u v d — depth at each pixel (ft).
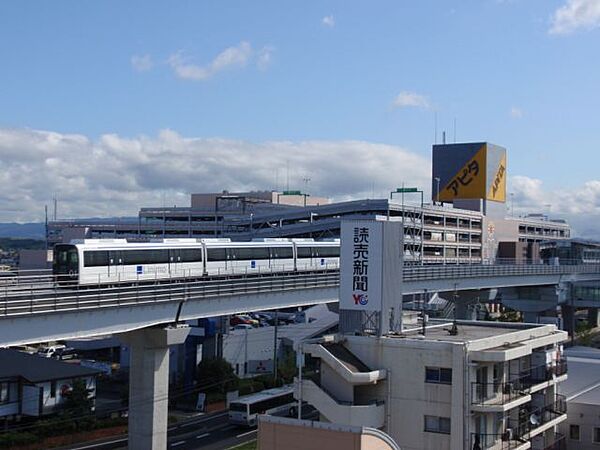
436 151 636.48
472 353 118.42
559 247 581.12
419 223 523.70
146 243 248.93
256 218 579.89
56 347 339.16
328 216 549.13
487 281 379.76
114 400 246.68
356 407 117.80
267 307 239.71
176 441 202.39
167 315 197.98
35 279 197.88
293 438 93.35
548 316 472.44
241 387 254.68
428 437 119.75
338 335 129.70
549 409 144.05
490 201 631.97
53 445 194.08
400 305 137.28
